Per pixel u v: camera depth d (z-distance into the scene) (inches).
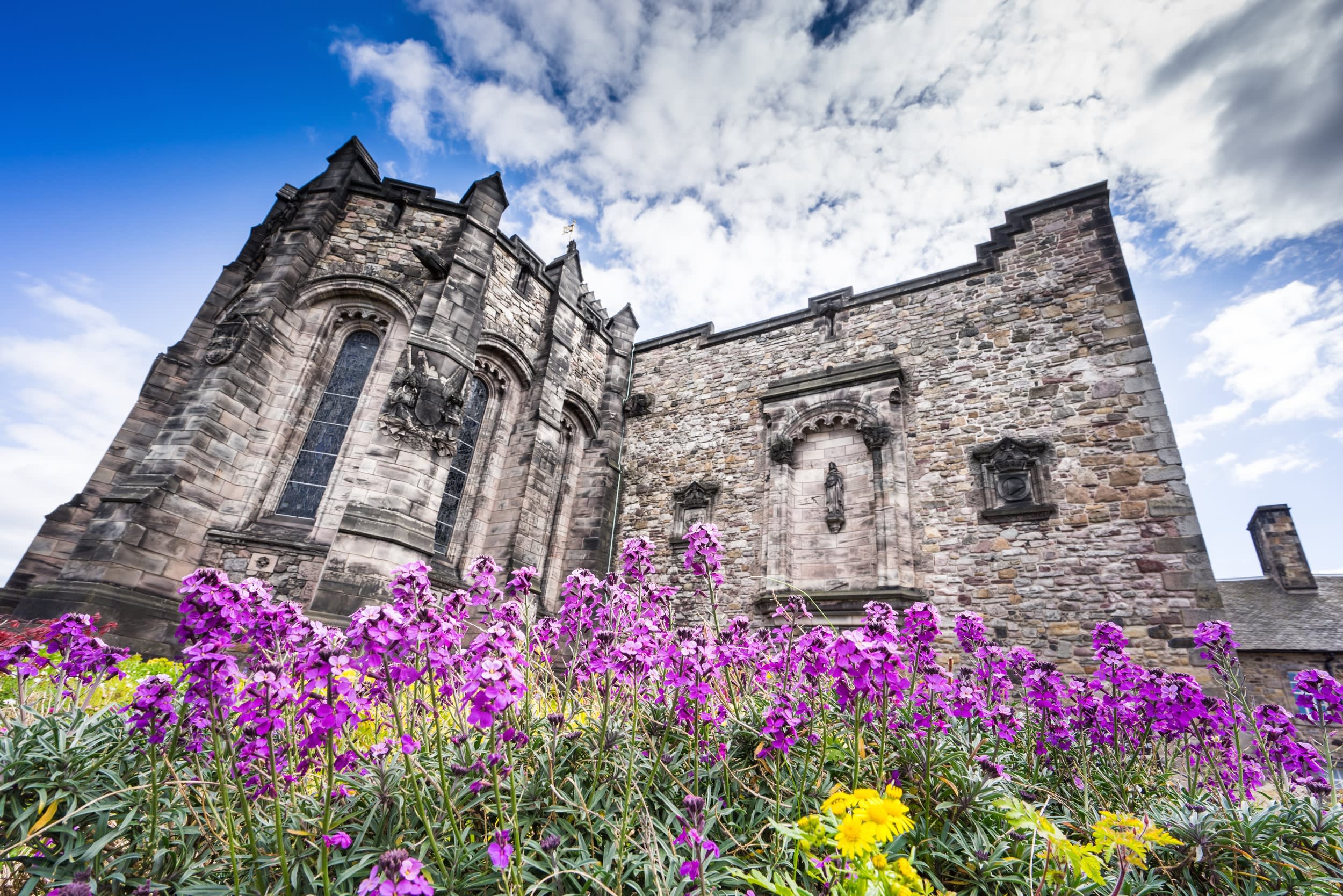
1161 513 405.7
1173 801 154.2
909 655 142.9
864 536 507.5
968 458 486.3
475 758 113.1
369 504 437.7
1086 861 86.4
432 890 68.8
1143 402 438.6
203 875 98.6
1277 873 113.9
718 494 611.5
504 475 589.3
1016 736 179.9
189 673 89.7
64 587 367.9
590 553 626.8
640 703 138.7
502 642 101.9
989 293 531.5
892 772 130.7
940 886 100.1
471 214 559.5
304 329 518.0
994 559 447.8
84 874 87.4
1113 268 485.7
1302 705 150.2
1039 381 481.7
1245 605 774.5
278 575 438.6
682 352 724.0
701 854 86.2
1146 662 376.5
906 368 549.0
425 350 491.8
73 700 153.7
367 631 92.0
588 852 101.8
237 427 460.1
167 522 406.3
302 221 546.3
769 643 171.0
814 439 573.9
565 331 660.7
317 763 109.0
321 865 85.3
